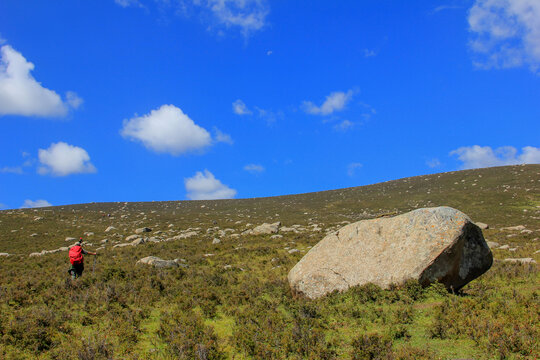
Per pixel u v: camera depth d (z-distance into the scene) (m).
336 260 14.32
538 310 9.32
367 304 11.75
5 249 36.19
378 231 14.42
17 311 11.63
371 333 9.15
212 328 10.07
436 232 12.88
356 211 73.88
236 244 32.09
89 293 13.48
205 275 17.91
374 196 94.06
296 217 67.75
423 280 12.39
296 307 12.07
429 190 90.69
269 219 64.31
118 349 8.81
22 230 50.91
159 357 8.43
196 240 36.06
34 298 13.20
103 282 15.09
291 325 10.46
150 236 43.69
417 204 74.06
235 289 15.62
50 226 55.62
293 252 26.30
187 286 15.48
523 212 57.22
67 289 14.14
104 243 38.12
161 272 17.66
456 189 85.94
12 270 20.95
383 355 7.93
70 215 69.69
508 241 32.97
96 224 59.06
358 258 13.99
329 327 10.25
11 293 13.54
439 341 8.58
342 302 12.31
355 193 105.75
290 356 8.39
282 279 17.55
